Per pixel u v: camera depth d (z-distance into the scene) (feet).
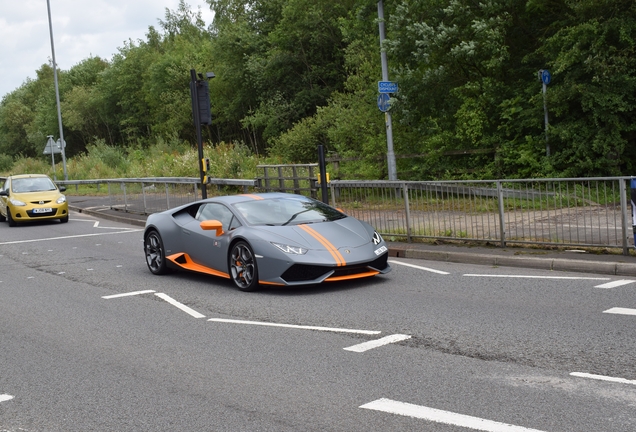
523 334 19.86
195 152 102.58
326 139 99.86
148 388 16.99
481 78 66.23
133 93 221.46
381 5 64.80
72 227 63.57
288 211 31.55
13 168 185.57
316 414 14.44
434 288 27.78
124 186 71.67
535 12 62.85
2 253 47.88
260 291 29.27
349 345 19.92
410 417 13.91
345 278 28.07
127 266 39.24
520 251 33.55
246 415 14.66
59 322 25.62
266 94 143.84
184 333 22.75
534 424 13.12
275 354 19.43
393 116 73.31
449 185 37.06
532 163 59.16
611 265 28.58
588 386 15.14
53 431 14.49
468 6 61.46
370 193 41.55
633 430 12.59
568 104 57.47
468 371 16.78
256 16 157.28
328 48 139.23
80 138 254.68
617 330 19.65
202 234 32.19
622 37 53.21
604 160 56.75
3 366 19.92
